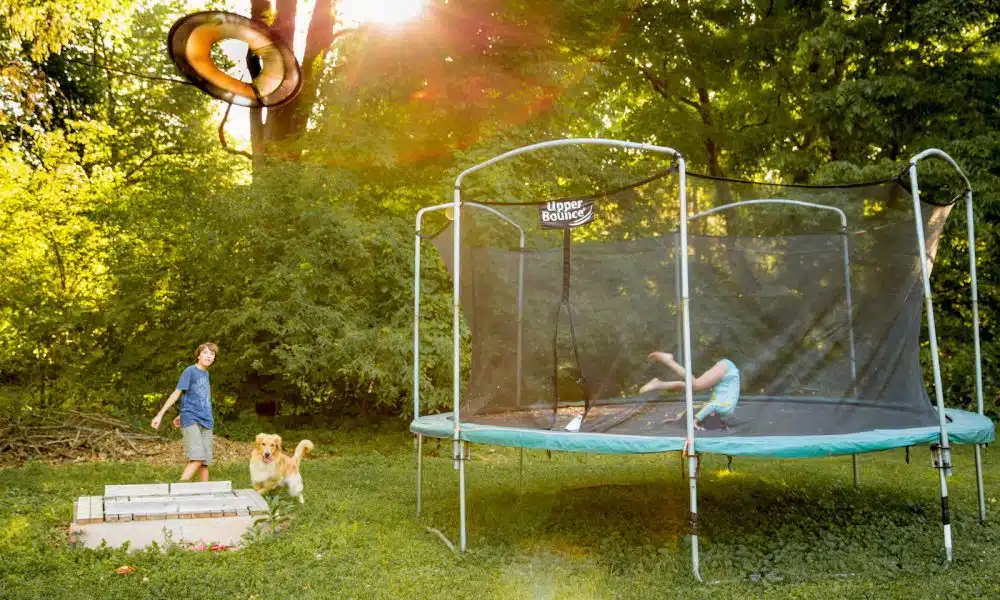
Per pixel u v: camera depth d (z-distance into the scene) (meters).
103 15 14.24
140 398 11.91
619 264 5.99
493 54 12.79
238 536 5.50
